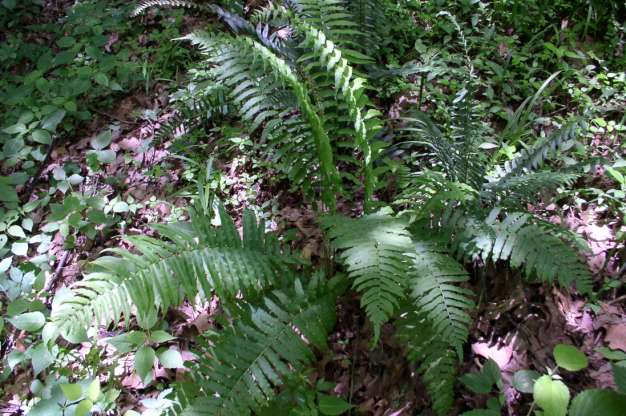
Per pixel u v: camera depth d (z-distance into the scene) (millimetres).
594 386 2166
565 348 1852
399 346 2453
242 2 4293
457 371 2326
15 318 2779
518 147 3139
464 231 2238
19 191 3971
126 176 3789
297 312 2188
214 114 3785
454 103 2709
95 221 3348
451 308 2004
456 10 4137
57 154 4152
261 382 2027
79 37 5137
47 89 4387
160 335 2531
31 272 3350
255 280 2141
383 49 3742
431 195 2279
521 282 2523
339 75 2064
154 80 4418
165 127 3697
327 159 2293
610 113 3236
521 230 2170
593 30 3768
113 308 1850
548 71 3570
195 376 2041
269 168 3436
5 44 5070
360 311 2621
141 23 5027
